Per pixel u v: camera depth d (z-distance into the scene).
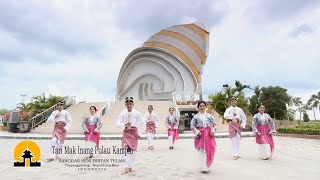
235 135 8.60
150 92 39.44
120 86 43.22
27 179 5.79
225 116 8.95
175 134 11.73
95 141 8.93
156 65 40.03
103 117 21.58
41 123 22.30
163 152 10.37
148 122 11.70
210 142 6.49
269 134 8.55
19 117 22.92
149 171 6.62
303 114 71.62
